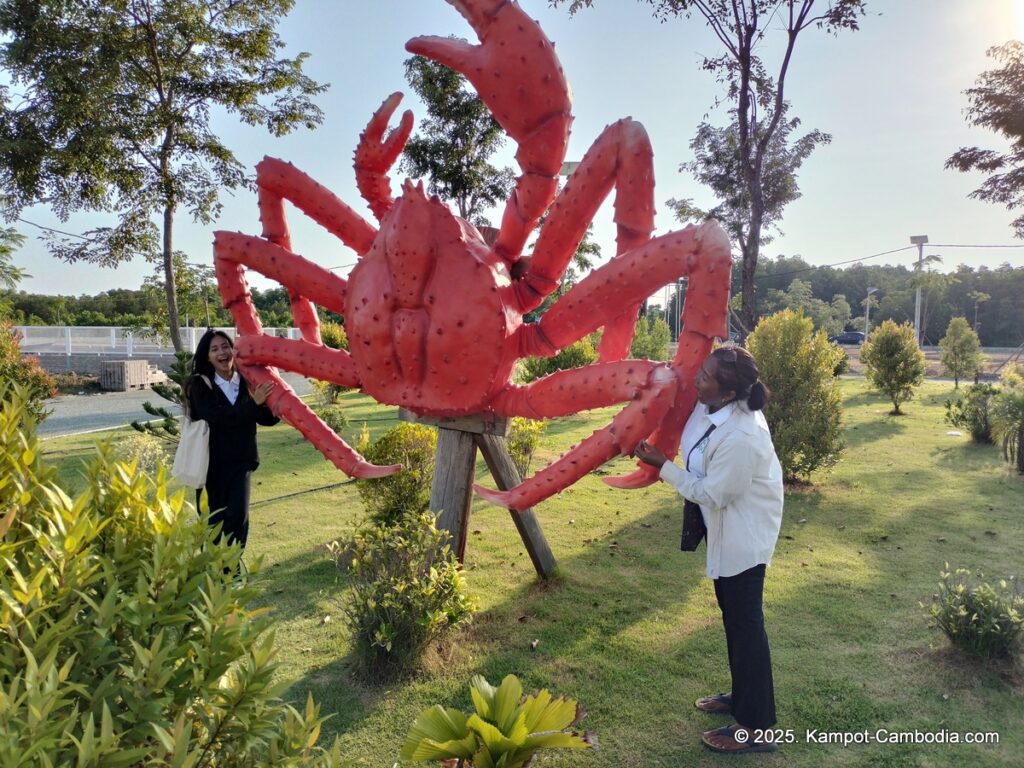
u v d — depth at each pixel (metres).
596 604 4.30
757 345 7.54
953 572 4.71
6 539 1.54
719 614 4.13
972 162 13.88
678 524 6.05
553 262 3.41
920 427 11.20
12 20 9.78
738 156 12.37
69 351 22.83
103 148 10.31
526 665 3.53
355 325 3.42
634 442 2.83
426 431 5.83
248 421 4.01
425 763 2.74
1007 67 13.02
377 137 3.73
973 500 6.63
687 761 2.77
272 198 3.98
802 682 3.33
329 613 4.19
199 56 11.07
